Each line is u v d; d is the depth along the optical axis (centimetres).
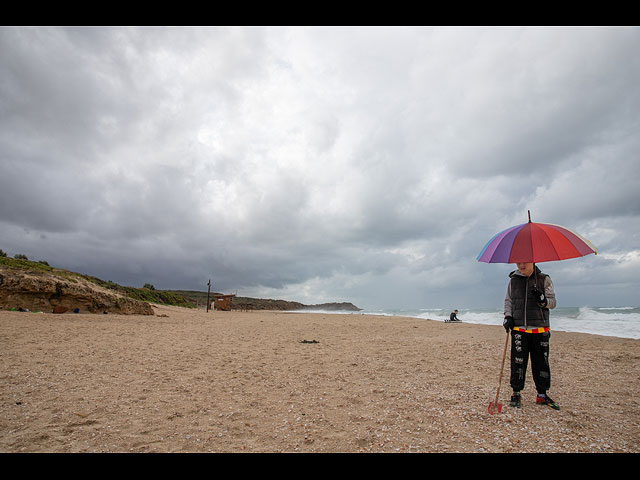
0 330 1059
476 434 335
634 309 4656
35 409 404
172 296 5622
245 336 1224
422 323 2203
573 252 373
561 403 424
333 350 883
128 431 349
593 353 785
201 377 571
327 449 309
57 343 874
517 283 439
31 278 1850
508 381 545
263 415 396
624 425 349
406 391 487
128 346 880
